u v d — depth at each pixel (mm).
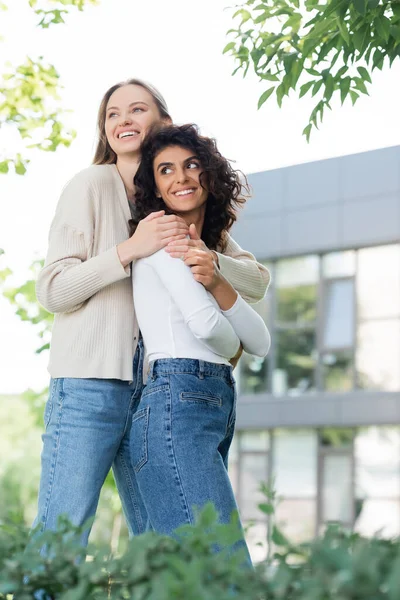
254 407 16203
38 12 6910
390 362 15219
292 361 16094
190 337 2891
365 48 4254
